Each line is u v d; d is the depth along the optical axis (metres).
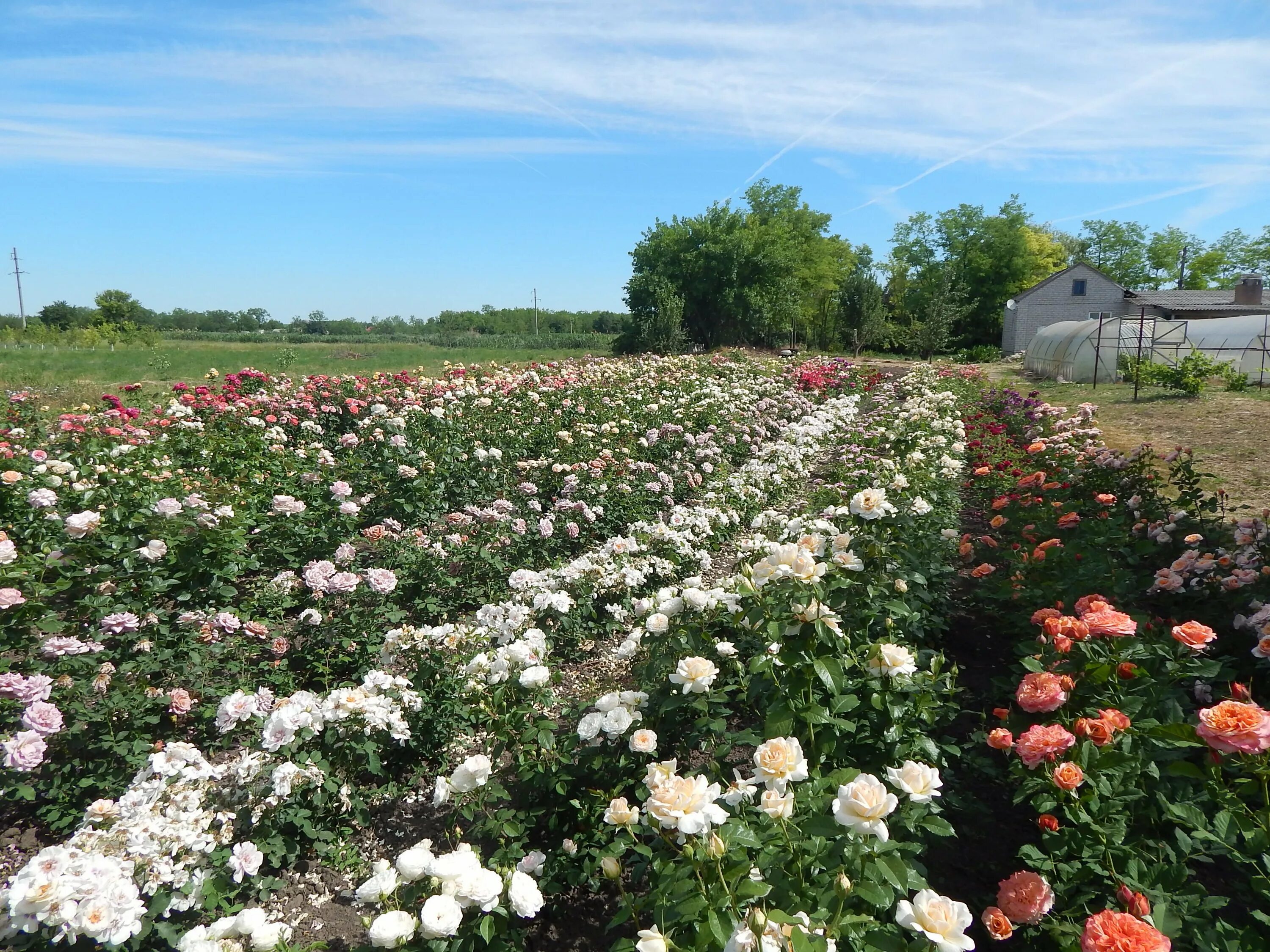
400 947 2.11
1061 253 63.53
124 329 65.50
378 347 55.75
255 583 5.75
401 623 5.09
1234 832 2.29
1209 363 18.41
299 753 3.32
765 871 2.09
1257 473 9.51
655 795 2.00
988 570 5.02
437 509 7.75
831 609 3.02
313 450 8.71
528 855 2.81
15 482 6.02
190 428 9.23
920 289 59.34
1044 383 24.20
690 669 2.86
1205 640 2.88
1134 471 6.89
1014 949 2.53
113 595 4.77
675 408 12.49
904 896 2.03
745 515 7.71
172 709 3.82
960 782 3.48
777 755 2.11
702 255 41.97
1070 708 2.91
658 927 1.92
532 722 3.44
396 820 3.62
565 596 4.61
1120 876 2.26
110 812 2.75
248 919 2.12
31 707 3.18
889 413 12.88
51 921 2.20
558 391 13.53
